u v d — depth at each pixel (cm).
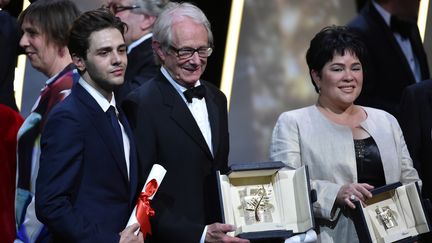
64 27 1029
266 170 985
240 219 985
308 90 1764
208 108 1021
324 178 1087
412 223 1074
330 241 1071
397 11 1616
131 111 984
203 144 992
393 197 1079
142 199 911
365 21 1616
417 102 1248
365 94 1567
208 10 1712
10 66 1178
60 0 1040
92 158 891
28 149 992
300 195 1001
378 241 1048
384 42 1597
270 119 1741
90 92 909
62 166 869
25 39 1034
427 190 1234
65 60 1040
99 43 896
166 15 1001
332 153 1090
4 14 1179
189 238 959
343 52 1089
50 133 884
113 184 902
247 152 1723
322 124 1102
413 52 1652
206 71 1722
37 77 1600
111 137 902
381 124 1118
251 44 1741
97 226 880
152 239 984
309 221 983
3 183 1040
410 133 1243
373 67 1577
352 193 1036
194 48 985
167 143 983
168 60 999
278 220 998
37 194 873
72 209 873
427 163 1236
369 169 1092
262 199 999
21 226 970
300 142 1098
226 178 984
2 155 1042
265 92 1744
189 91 1002
